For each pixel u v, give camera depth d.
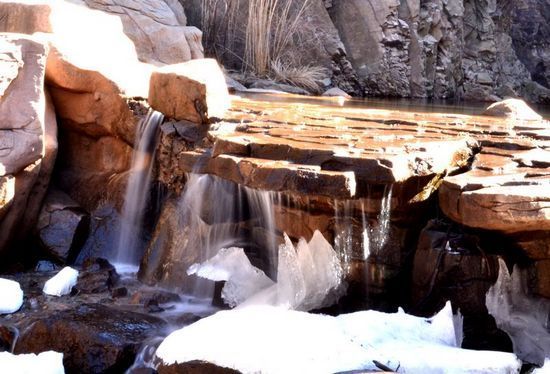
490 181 4.20
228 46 13.45
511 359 3.77
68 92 6.63
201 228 5.40
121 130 6.51
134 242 6.35
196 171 5.00
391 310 4.67
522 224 3.87
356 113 7.00
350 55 14.63
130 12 10.56
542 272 4.11
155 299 5.20
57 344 4.54
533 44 17.69
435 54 14.96
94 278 5.61
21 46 5.86
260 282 4.98
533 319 4.12
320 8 14.11
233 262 5.05
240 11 13.59
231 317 4.04
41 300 5.33
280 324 3.93
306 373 3.55
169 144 5.85
